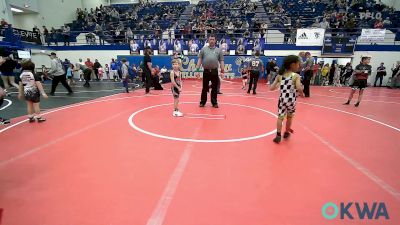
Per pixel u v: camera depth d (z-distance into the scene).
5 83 10.75
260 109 7.97
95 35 22.14
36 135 5.07
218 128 5.64
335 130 5.74
